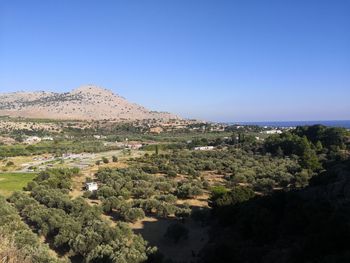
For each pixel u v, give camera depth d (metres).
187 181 95.75
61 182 93.44
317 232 41.81
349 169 69.75
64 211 64.50
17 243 40.25
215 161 124.00
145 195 82.94
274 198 56.84
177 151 162.25
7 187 96.19
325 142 136.25
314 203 50.59
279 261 38.69
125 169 112.25
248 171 102.31
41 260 37.97
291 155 127.25
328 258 33.22
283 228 48.69
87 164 140.50
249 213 52.84
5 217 56.25
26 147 190.50
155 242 56.59
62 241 50.62
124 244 46.72
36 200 74.06
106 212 71.19
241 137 174.75
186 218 68.12
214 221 64.62
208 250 47.78
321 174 73.38
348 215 45.69
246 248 44.59
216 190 75.12
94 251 44.12
